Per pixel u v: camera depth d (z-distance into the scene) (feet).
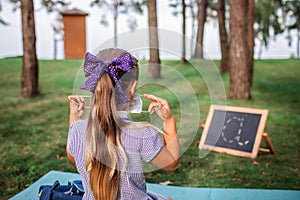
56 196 6.72
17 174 12.50
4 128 16.99
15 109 19.71
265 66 33.76
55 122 18.07
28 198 9.03
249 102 21.59
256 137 13.79
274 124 18.20
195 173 12.41
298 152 14.42
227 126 14.55
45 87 23.85
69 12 28.76
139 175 5.13
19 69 28.02
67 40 29.14
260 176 12.12
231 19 21.67
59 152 14.57
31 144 15.37
